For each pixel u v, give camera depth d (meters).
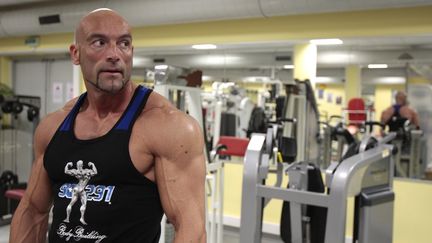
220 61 5.26
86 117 1.01
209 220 3.40
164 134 0.93
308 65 4.66
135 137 0.93
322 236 2.27
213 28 4.59
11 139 5.34
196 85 3.28
